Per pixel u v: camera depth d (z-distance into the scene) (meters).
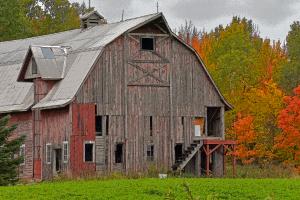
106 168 73.44
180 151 78.50
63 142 73.44
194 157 77.50
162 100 76.62
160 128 76.25
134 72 75.56
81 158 72.50
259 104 92.19
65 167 72.94
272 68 127.56
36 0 136.50
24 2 134.75
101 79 73.81
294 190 53.16
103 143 73.50
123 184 55.03
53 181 65.69
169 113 76.88
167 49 77.19
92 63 73.12
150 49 76.75
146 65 76.12
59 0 134.88
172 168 76.06
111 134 73.94
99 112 73.50
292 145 83.56
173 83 77.31
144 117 75.56
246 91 103.75
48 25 132.62
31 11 136.12
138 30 75.81
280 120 83.56
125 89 74.88
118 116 74.38
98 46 74.50
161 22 76.38
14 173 59.59
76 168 72.12
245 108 97.81
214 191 51.34
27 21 125.62
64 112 73.38
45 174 75.81
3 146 59.56
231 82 107.00
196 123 88.06
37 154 77.19
